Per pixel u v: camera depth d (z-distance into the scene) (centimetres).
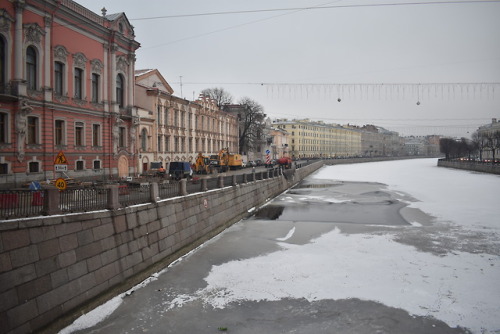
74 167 2703
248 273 1432
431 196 3694
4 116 2198
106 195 1245
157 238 1494
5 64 2172
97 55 2939
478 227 2222
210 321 1053
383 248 1761
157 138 4103
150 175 3450
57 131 2588
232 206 2409
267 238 1977
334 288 1280
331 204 3180
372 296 1212
